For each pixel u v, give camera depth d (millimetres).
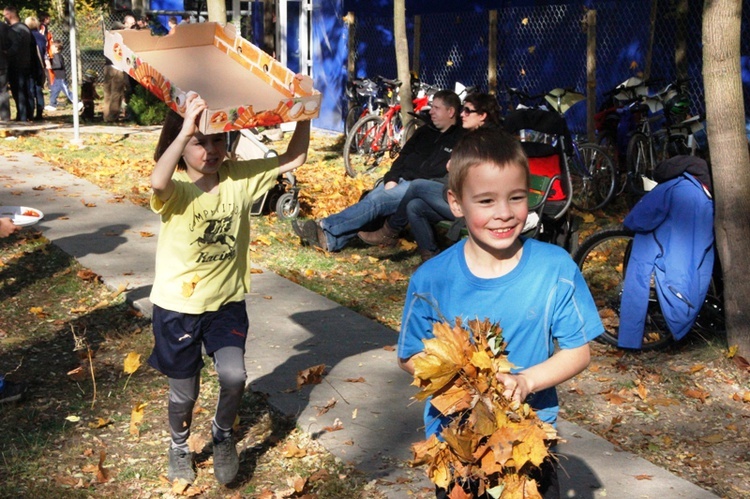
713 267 5789
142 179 11750
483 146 2383
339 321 6246
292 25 19891
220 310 3814
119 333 6023
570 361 2465
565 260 2488
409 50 16703
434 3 15844
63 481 4094
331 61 17906
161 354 3803
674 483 4090
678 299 5516
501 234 2395
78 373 5348
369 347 5742
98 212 9539
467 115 7484
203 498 4004
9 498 3914
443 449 2330
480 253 2496
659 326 6012
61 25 27141
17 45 17875
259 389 5020
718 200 5434
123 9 23516
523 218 2404
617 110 11172
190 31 3729
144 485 4090
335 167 13312
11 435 4520
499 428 2225
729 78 5293
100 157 13336
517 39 15023
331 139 16734
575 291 2492
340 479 4086
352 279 7566
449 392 2291
